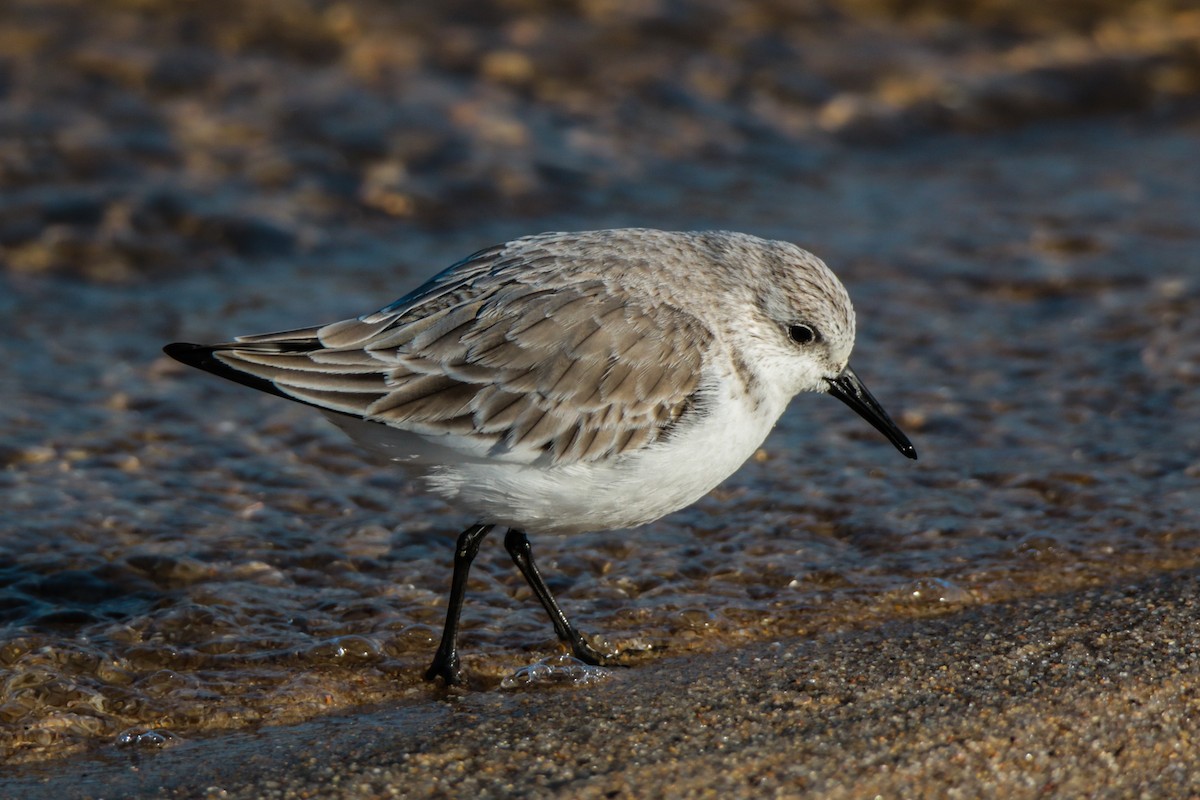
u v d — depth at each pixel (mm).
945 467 12477
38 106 18266
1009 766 8070
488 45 20719
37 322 15039
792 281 9875
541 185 18234
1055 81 21906
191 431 13023
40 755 8570
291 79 19453
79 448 12547
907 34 22578
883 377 14078
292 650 9820
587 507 9406
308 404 8984
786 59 21516
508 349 9172
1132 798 7883
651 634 10086
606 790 7863
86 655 9594
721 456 9547
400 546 11359
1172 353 14344
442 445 9133
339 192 17750
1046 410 13414
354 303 15422
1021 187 18859
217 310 15328
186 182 17500
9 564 10727
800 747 8250
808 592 10633
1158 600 10062
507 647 9969
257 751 8508
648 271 9555
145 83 18953
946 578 10719
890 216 17922
